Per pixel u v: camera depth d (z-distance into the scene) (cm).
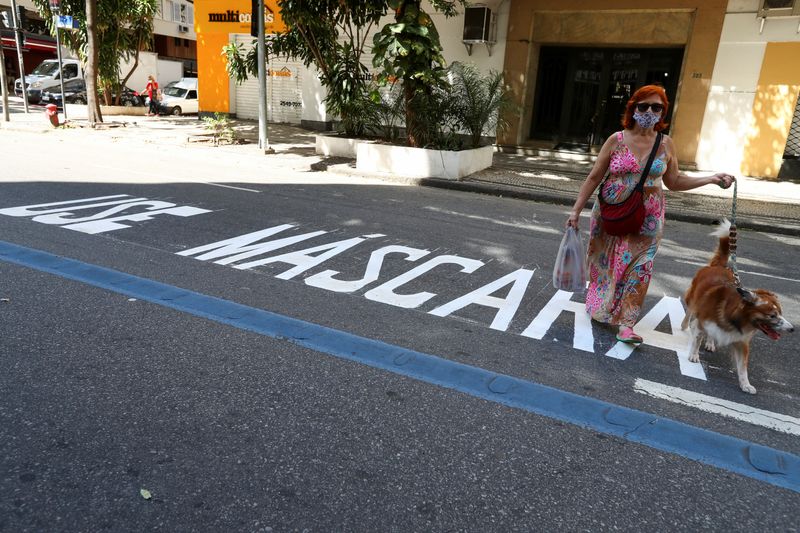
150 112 2466
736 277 379
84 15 1986
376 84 1681
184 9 3950
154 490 255
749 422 338
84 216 714
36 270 514
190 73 3728
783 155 1415
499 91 1357
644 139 413
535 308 504
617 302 438
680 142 1489
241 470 271
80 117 2128
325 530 238
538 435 313
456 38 1692
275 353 388
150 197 854
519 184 1181
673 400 358
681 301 548
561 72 1655
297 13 1334
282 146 1590
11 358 361
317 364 377
